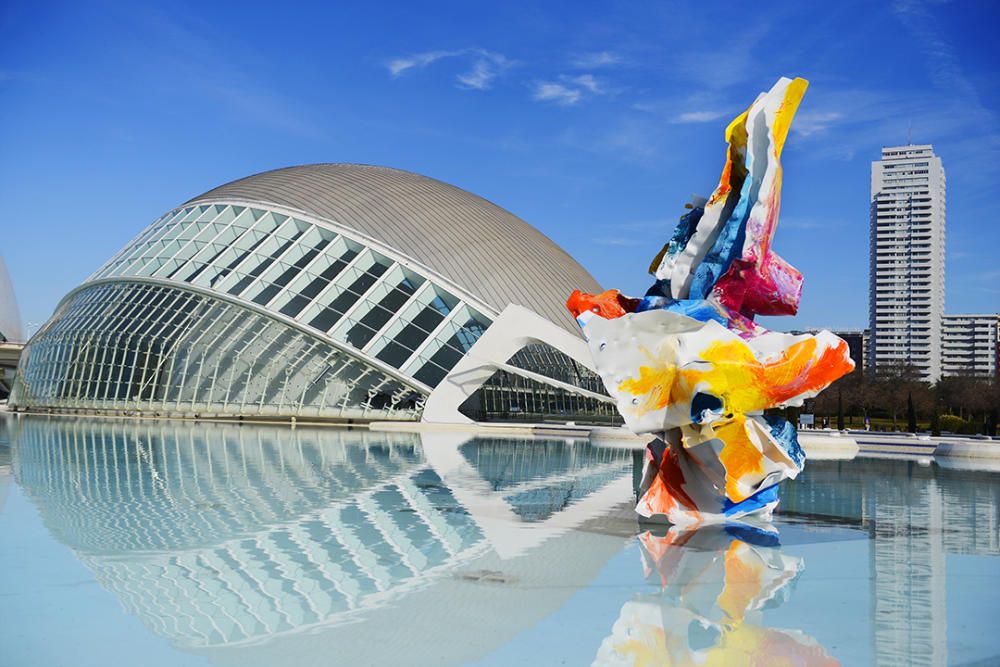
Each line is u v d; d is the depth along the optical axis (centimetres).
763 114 1055
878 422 7281
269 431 3147
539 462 2123
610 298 1161
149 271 4425
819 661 562
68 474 1541
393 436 3117
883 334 16338
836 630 635
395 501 1315
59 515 1091
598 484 1625
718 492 1146
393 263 4222
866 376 10506
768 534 1066
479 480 1653
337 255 4241
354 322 3969
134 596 704
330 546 936
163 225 4816
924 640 611
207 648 575
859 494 1553
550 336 3809
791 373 1039
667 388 1069
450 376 3869
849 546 988
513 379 4444
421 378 3878
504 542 980
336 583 767
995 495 1555
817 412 8100
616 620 657
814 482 1784
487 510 1241
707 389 1050
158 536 966
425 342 3953
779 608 700
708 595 739
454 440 3000
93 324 4406
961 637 620
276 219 4453
